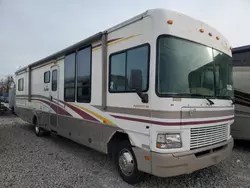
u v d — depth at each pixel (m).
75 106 5.30
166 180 3.90
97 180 3.90
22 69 9.38
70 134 5.54
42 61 7.22
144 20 3.48
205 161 3.45
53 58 6.52
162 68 3.20
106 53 4.28
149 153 3.25
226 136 4.10
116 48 4.02
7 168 4.48
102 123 4.34
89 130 4.75
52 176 4.07
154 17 3.32
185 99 3.26
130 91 3.64
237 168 4.56
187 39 3.49
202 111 3.47
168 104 3.11
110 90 4.12
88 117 4.79
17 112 10.19
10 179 3.92
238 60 6.00
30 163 4.80
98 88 4.48
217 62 3.99
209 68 3.79
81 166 4.62
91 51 4.75
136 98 3.52
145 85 3.35
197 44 3.63
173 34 3.32
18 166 4.60
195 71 3.53
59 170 4.38
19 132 8.82
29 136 7.95
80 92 5.12
